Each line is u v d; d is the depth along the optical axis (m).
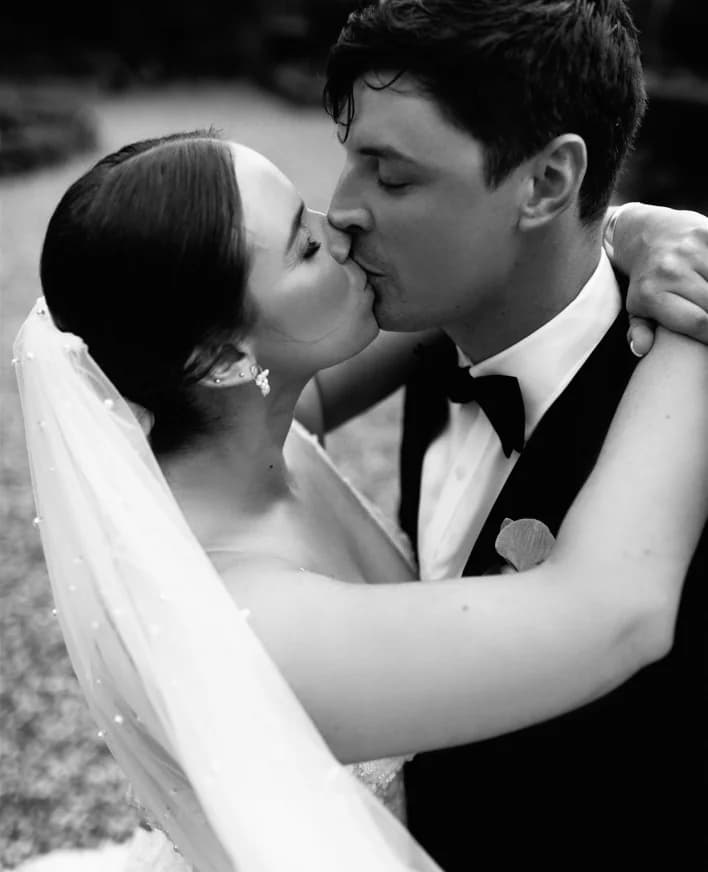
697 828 1.41
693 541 1.19
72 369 1.29
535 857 1.47
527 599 1.14
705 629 1.34
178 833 1.41
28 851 3.05
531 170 1.31
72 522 1.29
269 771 1.12
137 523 1.23
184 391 1.36
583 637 1.12
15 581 4.52
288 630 1.18
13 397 6.56
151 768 1.37
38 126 14.72
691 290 1.30
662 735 1.38
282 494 1.50
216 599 1.17
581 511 1.20
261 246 1.29
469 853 1.52
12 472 5.57
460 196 1.31
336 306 1.36
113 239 1.25
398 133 1.28
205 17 25.53
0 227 10.91
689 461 1.21
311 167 13.35
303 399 1.85
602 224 1.46
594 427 1.42
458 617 1.14
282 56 24.52
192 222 1.24
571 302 1.45
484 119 1.26
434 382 1.74
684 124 9.71
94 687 1.36
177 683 1.15
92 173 1.30
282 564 1.32
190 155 1.27
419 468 1.79
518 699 1.12
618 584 1.14
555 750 1.41
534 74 1.25
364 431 6.06
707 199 9.45
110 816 3.20
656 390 1.26
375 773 1.50
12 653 4.02
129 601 1.20
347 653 1.15
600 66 1.30
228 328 1.30
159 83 24.52
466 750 1.47
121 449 1.27
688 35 12.66
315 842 1.10
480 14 1.23
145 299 1.26
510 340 1.48
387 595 1.17
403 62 1.25
